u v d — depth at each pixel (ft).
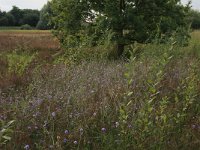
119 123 16.05
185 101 18.34
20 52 51.29
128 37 53.42
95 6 54.34
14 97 21.61
